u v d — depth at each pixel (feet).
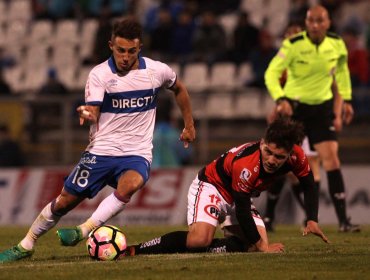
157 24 232.53
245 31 217.15
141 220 168.76
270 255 84.58
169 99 182.19
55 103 185.68
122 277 71.26
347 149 182.19
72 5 256.32
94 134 86.02
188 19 224.33
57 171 176.65
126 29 83.10
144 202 169.78
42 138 185.68
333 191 124.36
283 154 81.05
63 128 184.85
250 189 84.38
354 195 164.96
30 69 247.70
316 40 123.65
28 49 252.21
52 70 202.08
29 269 76.74
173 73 88.53
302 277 70.95
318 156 131.64
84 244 104.17
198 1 242.37
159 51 223.30
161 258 83.25
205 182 89.56
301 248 94.79
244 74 215.51
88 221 83.51
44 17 256.73
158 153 181.16
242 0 241.96
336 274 72.43
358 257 82.84
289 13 221.25
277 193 128.06
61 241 82.07
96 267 77.05
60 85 200.34
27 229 139.33
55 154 184.96
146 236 117.50
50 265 79.36
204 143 183.93
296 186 131.34
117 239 83.20
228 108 196.03
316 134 125.59
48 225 85.30
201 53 220.64
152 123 87.10
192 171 169.99
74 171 85.81
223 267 76.18
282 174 86.22
